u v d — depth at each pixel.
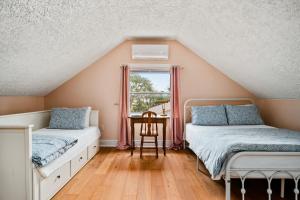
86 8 2.38
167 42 4.45
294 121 3.34
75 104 4.41
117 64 4.43
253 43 2.66
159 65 4.43
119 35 3.88
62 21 2.32
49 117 4.04
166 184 2.54
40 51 2.60
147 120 3.74
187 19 3.23
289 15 1.90
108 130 4.45
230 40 2.97
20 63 2.55
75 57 3.51
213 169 2.00
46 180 2.05
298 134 2.63
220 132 2.86
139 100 4.59
